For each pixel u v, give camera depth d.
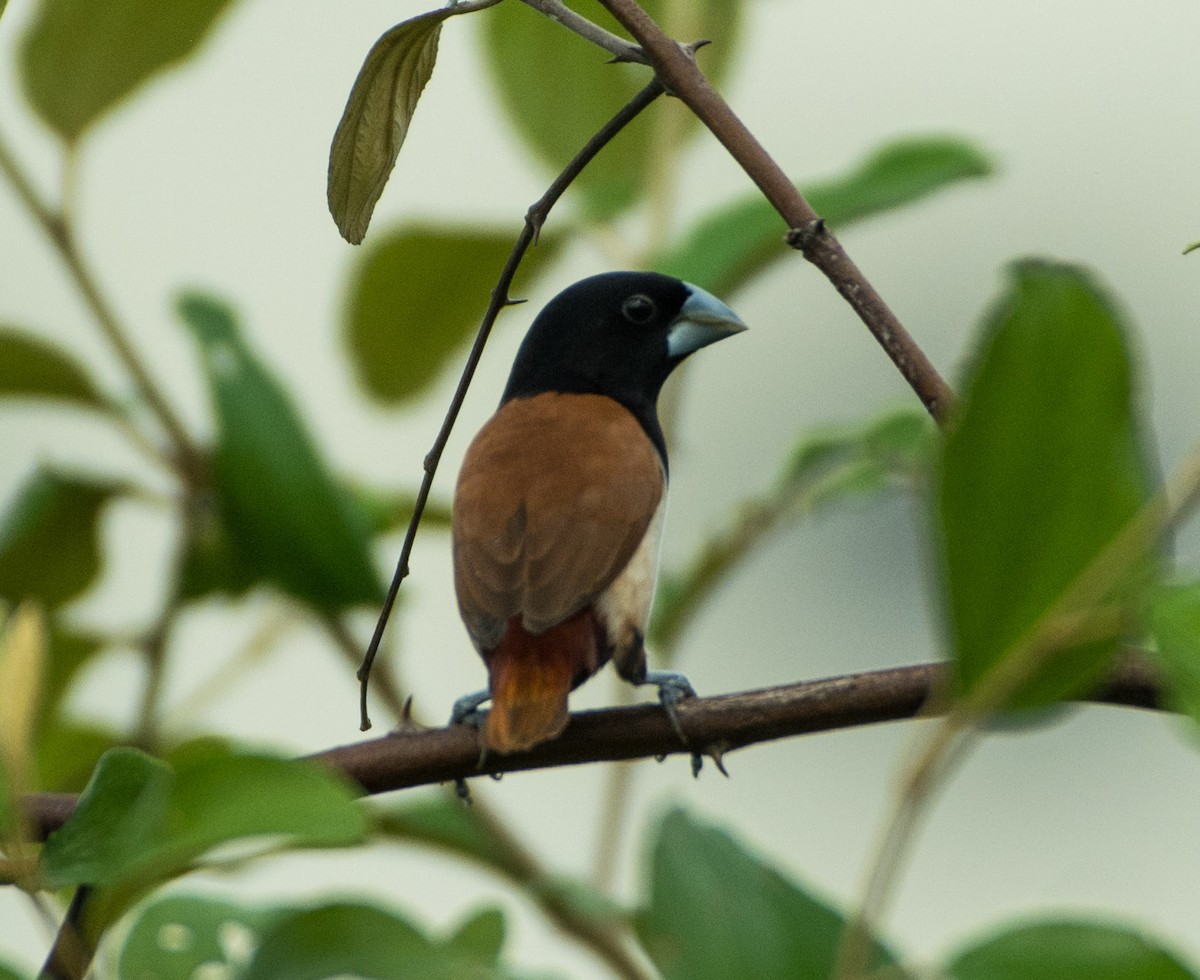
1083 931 5.23
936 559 4.43
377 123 5.77
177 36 9.43
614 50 6.07
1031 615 4.40
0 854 5.14
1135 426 4.34
